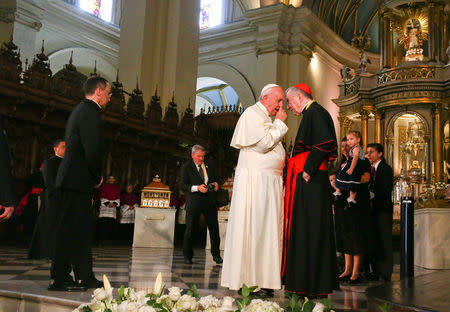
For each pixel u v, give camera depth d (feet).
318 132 11.44
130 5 48.83
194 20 52.06
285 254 11.69
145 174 44.60
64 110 36.24
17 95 32.96
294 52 68.95
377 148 17.98
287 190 11.82
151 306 6.41
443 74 59.47
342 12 81.25
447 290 10.11
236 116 65.51
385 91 61.00
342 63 81.56
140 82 46.91
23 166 34.53
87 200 12.07
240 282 11.39
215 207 21.98
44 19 66.03
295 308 6.70
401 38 68.39
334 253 11.28
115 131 40.75
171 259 23.06
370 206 16.38
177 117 46.96
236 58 75.46
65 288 11.38
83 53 73.97
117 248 30.66
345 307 10.69
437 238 23.06
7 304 10.98
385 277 17.01
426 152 59.11
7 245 31.22
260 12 68.03
